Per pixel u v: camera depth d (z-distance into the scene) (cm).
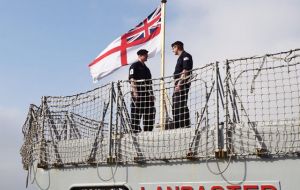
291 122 742
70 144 1043
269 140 753
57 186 1044
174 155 858
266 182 743
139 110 987
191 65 972
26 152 1238
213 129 812
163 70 1243
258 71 780
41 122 1118
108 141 955
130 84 992
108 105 979
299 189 716
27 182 1166
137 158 898
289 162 730
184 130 856
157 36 1345
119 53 1380
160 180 864
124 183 911
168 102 969
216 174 796
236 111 793
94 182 968
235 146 784
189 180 826
